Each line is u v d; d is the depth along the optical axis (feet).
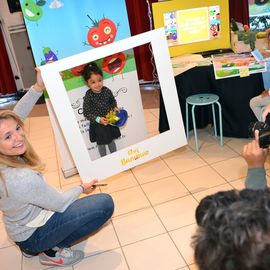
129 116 6.72
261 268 1.60
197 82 9.14
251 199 1.84
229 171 8.20
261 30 10.24
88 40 7.35
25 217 5.26
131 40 5.57
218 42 9.46
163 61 5.83
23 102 5.69
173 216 6.88
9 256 6.51
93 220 5.77
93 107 6.36
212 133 10.18
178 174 8.35
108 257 6.11
